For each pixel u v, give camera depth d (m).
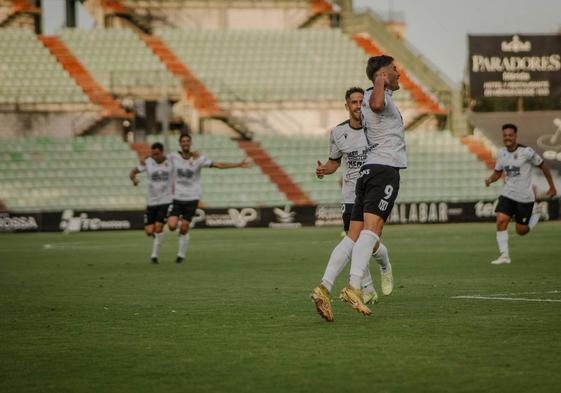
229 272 36.94
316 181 93.88
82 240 66.25
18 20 110.00
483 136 101.44
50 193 89.75
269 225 84.06
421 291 27.62
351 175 26.17
